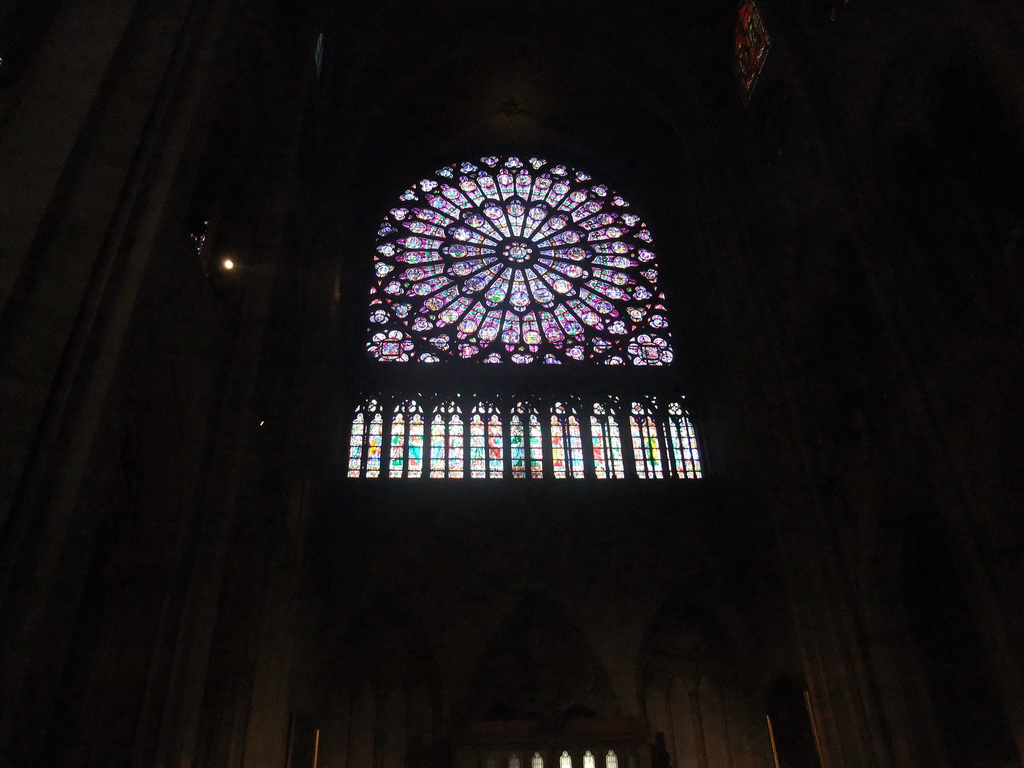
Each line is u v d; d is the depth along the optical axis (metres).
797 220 22.12
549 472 25.44
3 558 7.49
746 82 26.16
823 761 18.08
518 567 23.20
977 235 15.76
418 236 30.81
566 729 20.20
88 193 9.55
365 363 27.14
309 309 21.00
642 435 26.55
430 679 21.69
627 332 28.98
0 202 9.12
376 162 31.41
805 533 19.94
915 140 17.41
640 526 24.12
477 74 31.53
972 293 15.01
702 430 26.73
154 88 10.62
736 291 24.11
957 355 15.22
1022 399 13.86
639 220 32.16
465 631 22.17
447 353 27.86
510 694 21.48
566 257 30.89
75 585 8.02
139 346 9.41
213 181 16.77
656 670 22.30
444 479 24.62
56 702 11.03
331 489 23.62
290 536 18.69
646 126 32.81
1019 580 13.42
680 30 28.53
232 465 14.05
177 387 12.60
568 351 28.34
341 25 26.84
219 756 15.24
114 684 11.33
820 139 19.06
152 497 12.75
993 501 14.07
